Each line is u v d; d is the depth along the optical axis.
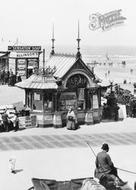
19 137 31.81
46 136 32.25
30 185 20.67
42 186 17.03
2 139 31.09
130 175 22.06
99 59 165.00
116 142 30.42
